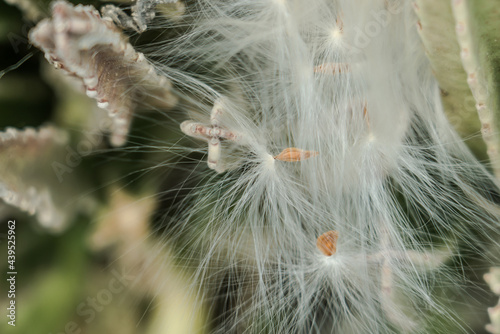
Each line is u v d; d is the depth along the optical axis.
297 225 0.17
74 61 0.15
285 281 0.17
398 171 0.17
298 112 0.17
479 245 0.17
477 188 0.17
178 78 0.17
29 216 0.17
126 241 0.17
